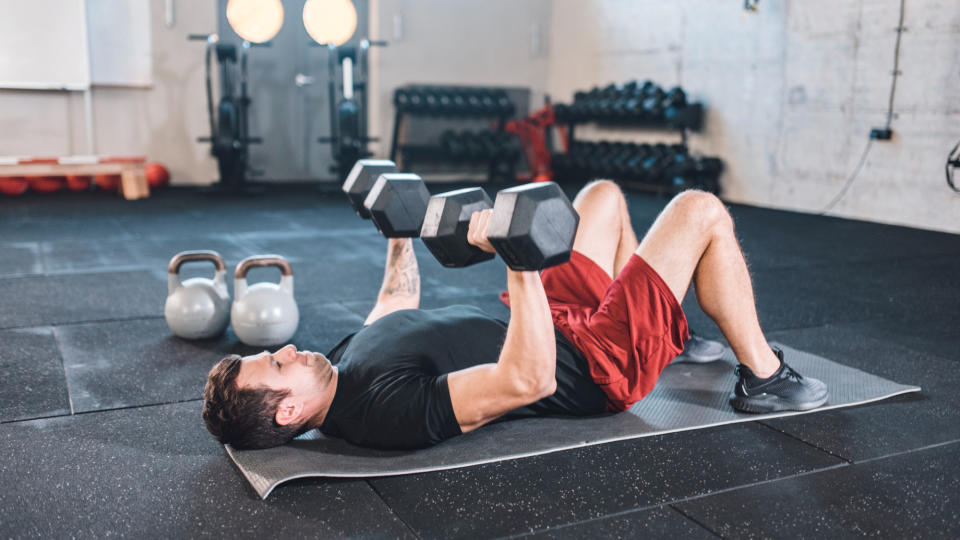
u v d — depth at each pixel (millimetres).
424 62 7676
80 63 6309
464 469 1516
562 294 1799
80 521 1330
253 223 5047
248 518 1340
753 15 6148
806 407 1811
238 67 7070
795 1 5812
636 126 7551
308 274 3510
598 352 1607
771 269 3820
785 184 6066
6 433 1714
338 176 7262
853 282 3533
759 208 6121
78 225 4777
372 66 7547
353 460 1520
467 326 1595
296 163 7484
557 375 1624
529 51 8195
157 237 4430
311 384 1465
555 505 1390
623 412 1796
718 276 1652
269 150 7363
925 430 1763
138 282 3271
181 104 6883
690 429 1722
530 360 1338
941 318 2893
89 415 1828
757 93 6203
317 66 7387
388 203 1499
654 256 1575
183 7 6738
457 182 7750
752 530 1317
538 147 7406
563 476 1498
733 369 2129
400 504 1386
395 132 7340
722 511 1381
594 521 1339
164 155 6914
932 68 5008
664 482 1483
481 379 1402
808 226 5215
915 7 5059
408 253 1896
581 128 8305
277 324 2354
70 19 6223
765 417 1795
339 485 1451
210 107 6395
